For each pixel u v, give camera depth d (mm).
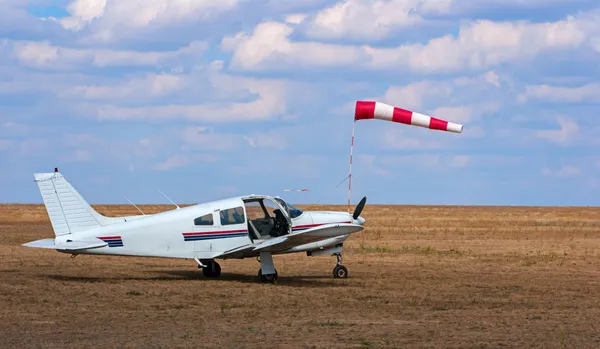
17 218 83750
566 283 25812
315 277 27750
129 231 25812
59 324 17438
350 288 24328
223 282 25922
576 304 21094
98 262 32469
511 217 95312
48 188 25766
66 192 25938
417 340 15859
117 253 25719
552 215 107688
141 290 23266
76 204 26016
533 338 16141
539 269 30359
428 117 26625
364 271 29688
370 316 18859
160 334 16328
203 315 18828
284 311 19547
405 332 16734
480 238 50719
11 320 17875
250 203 27297
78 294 22172
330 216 28328
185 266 31672
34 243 25625
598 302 21500
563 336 16312
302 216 27969
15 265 30484
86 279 26047
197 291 23234
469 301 21547
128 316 18578
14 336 15969
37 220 79562
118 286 24203
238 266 32156
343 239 27656
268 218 27453
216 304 20656
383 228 63281
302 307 20234
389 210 143875
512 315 19141
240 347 15055
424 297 22281
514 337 16234
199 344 15305
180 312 19266
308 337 16094
